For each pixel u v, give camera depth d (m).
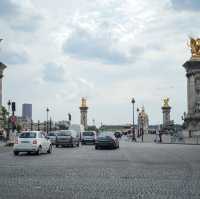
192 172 22.25
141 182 17.84
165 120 171.75
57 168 24.62
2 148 55.44
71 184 17.09
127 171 22.86
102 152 44.38
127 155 38.50
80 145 68.81
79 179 18.92
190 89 124.06
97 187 16.22
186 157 35.41
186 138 99.88
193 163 28.72
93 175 20.67
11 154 40.59
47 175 20.58
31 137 39.22
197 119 120.19
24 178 19.22
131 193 14.62
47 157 35.56
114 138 53.72
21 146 38.75
